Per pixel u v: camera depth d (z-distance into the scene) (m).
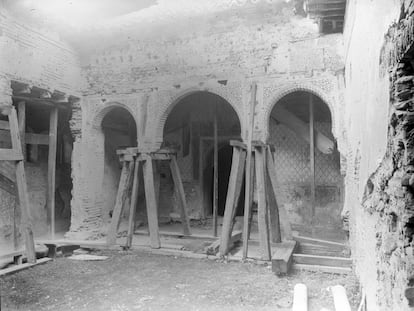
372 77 3.45
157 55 9.27
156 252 8.05
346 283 5.65
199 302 5.19
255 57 8.46
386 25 2.70
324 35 7.95
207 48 8.86
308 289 5.55
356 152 5.23
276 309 4.89
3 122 7.24
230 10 8.40
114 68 9.65
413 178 2.17
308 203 10.71
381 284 3.10
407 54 2.24
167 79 9.17
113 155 11.38
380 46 2.96
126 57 9.54
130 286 5.96
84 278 6.41
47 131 10.81
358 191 5.09
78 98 9.77
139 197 11.85
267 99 8.34
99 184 10.09
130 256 7.89
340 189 10.42
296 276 6.21
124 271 6.81
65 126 11.00
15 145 7.08
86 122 9.88
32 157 9.74
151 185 8.33
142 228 10.90
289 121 10.13
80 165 9.77
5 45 7.35
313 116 9.98
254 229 10.62
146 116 9.32
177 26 8.95
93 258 7.71
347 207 7.59
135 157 8.53
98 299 5.39
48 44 8.65
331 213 10.45
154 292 5.65
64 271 6.84
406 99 2.33
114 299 5.38
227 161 13.84
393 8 2.46
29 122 10.38
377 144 3.18
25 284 6.10
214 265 7.07
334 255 7.46
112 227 8.42
